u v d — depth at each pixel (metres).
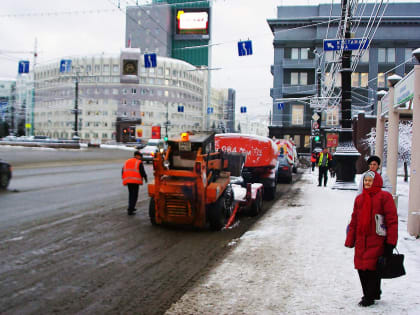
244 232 8.87
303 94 63.25
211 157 9.52
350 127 17.70
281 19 62.78
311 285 5.25
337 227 8.99
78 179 19.03
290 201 13.89
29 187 15.16
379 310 4.38
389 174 11.54
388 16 60.25
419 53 7.98
